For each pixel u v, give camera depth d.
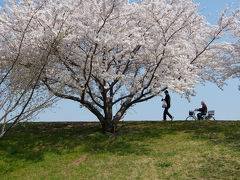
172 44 12.34
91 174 8.27
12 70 9.51
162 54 11.12
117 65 12.55
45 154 10.30
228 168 8.02
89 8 11.20
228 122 15.62
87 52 11.66
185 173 7.89
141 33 11.91
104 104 13.07
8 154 10.21
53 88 10.37
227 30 13.40
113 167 8.81
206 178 7.45
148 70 11.86
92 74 11.53
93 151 10.82
